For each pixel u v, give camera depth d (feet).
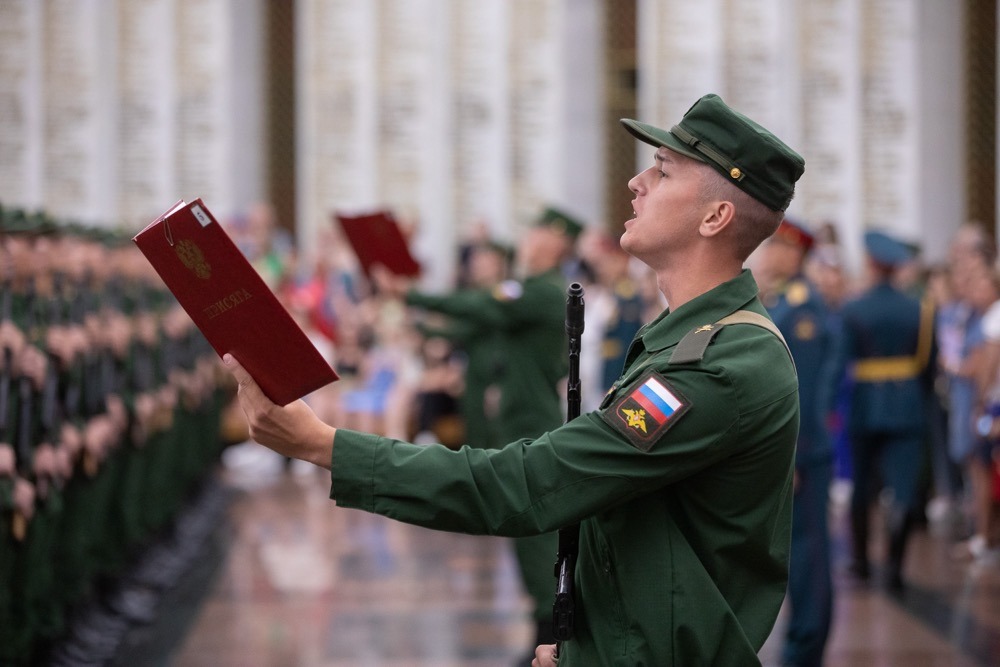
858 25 88.69
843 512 71.46
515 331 41.86
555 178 91.20
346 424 81.56
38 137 91.71
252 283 15.17
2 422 31.65
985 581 53.47
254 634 43.45
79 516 39.70
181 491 58.80
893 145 89.04
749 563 15.98
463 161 91.71
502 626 44.88
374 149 92.07
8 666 34.17
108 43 91.97
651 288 72.59
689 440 15.40
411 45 91.66
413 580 52.65
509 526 15.52
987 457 57.06
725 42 89.10
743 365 15.67
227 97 92.27
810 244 39.55
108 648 41.06
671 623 15.44
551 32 90.89
